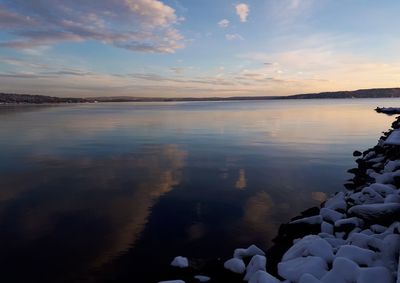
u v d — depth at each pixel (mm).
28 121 58688
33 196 14289
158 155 24266
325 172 18656
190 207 12867
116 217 11820
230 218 11711
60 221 11469
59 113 91500
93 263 8641
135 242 9836
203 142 31094
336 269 5867
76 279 7922
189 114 83875
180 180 16969
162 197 14141
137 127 47125
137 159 22750
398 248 6332
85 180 17016
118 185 16062
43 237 10195
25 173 18578
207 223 11258
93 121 58969
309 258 6664
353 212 8711
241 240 9938
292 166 20250
